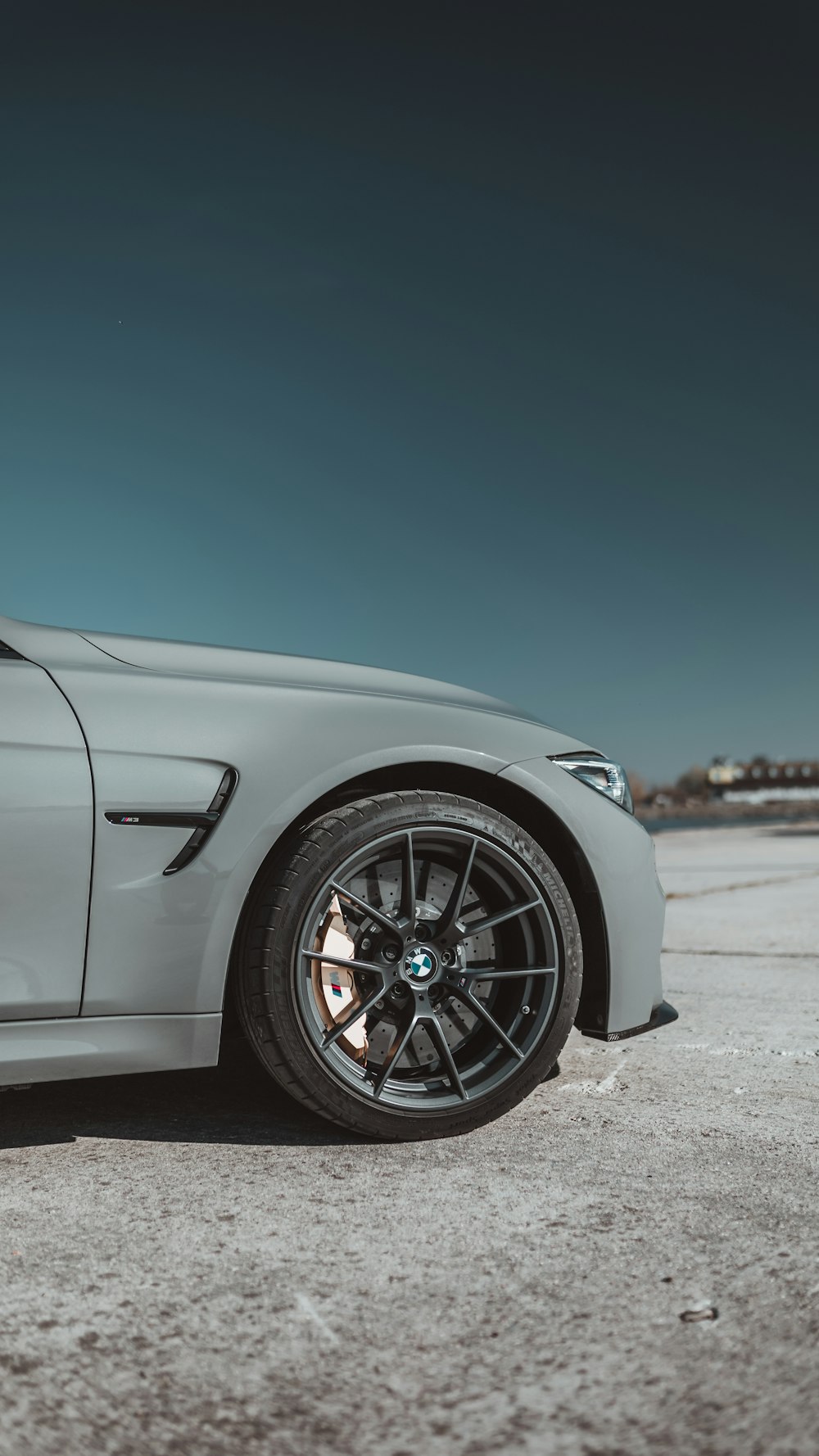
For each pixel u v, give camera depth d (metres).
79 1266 1.32
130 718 1.72
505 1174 1.65
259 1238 1.41
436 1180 1.63
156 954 1.67
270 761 1.78
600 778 2.10
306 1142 1.81
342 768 1.83
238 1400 1.02
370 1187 1.60
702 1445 0.94
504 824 1.90
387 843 1.82
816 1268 1.29
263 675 1.94
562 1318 1.18
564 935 1.94
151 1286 1.27
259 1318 1.19
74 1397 1.03
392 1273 1.30
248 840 1.74
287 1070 1.73
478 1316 1.19
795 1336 1.13
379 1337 1.14
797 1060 2.44
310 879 1.74
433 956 1.86
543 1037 1.91
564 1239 1.40
